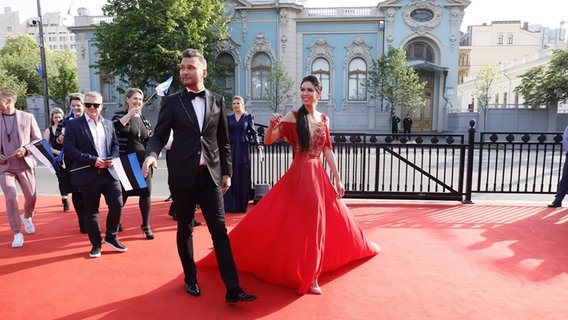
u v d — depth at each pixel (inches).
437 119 1023.0
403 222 206.5
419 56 1003.3
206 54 880.9
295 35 1006.4
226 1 992.9
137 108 174.7
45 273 137.6
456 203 257.3
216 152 120.3
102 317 106.4
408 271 138.9
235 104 225.8
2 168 170.9
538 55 1261.1
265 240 131.0
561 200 243.4
